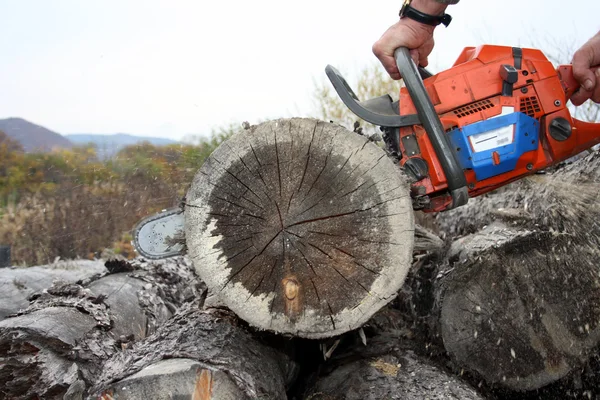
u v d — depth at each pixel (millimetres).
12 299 3469
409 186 2047
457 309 2551
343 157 2037
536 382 2523
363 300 2039
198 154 5969
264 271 2076
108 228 6281
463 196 2311
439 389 2250
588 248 2512
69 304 2600
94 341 2404
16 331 2238
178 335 2170
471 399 2207
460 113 2393
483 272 2521
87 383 2221
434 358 2682
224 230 2086
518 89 2449
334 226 2047
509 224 2852
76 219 6273
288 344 2529
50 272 4055
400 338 2803
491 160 2375
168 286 3553
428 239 2662
